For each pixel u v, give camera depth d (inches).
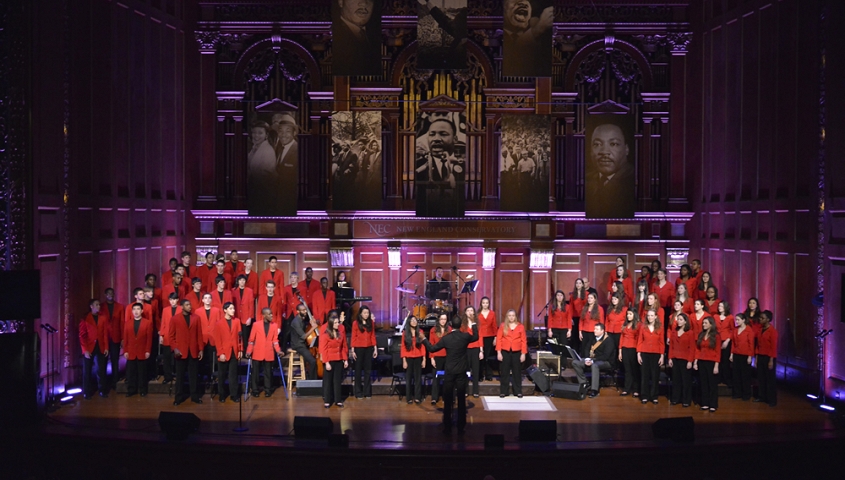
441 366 472.1
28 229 434.9
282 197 612.7
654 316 467.5
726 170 585.9
